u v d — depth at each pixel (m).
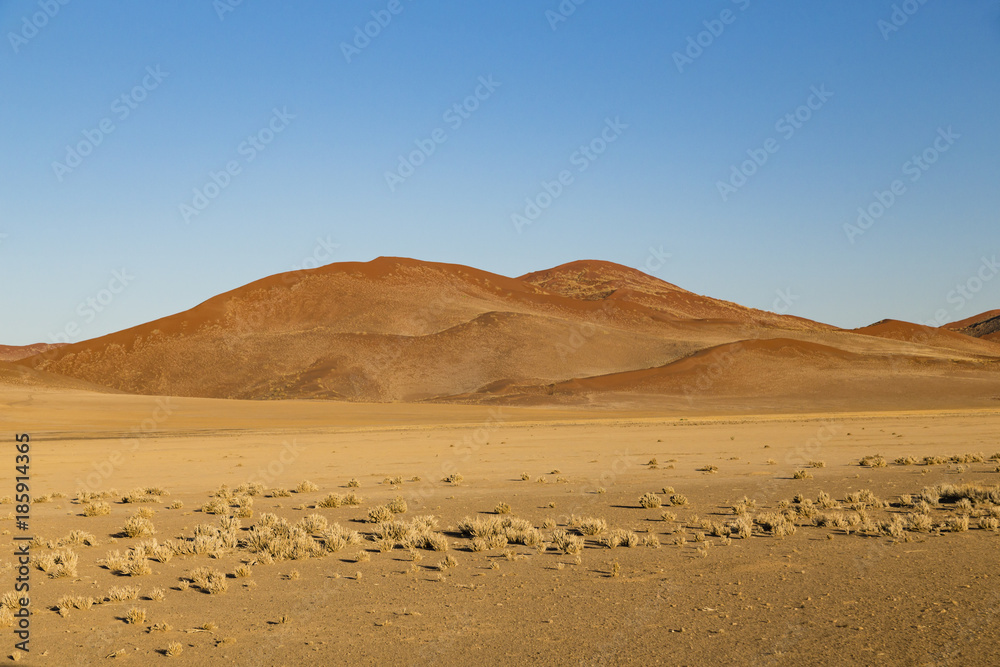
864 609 10.93
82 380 144.38
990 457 35.62
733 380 127.69
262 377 152.12
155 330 181.75
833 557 14.55
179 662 9.45
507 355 156.00
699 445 47.09
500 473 33.22
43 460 40.66
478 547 16.25
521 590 12.70
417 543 16.81
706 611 11.15
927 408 107.50
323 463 38.97
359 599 12.31
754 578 13.08
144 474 34.44
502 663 9.23
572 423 73.31
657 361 161.88
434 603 11.99
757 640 9.76
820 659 8.99
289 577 13.97
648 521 19.69
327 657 9.56
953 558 14.09
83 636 10.50
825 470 32.12
